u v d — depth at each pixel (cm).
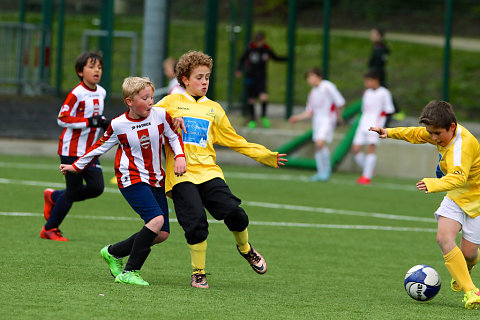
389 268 2262
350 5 7944
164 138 1812
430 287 1736
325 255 2427
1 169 4297
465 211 1697
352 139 5228
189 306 1545
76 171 1822
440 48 7450
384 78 5456
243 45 5944
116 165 1800
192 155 1809
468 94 6712
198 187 1812
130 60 6719
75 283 1742
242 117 5847
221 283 1889
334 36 7906
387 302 1741
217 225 2911
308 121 5719
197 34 7138
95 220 2867
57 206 2377
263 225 2980
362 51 7606
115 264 1836
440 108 1652
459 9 7444
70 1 7456
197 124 1820
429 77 6994
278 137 5384
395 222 3234
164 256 2238
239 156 5397
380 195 4109
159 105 1864
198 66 1847
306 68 7519
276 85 7256
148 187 1791
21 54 6128
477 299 1664
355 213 3431
